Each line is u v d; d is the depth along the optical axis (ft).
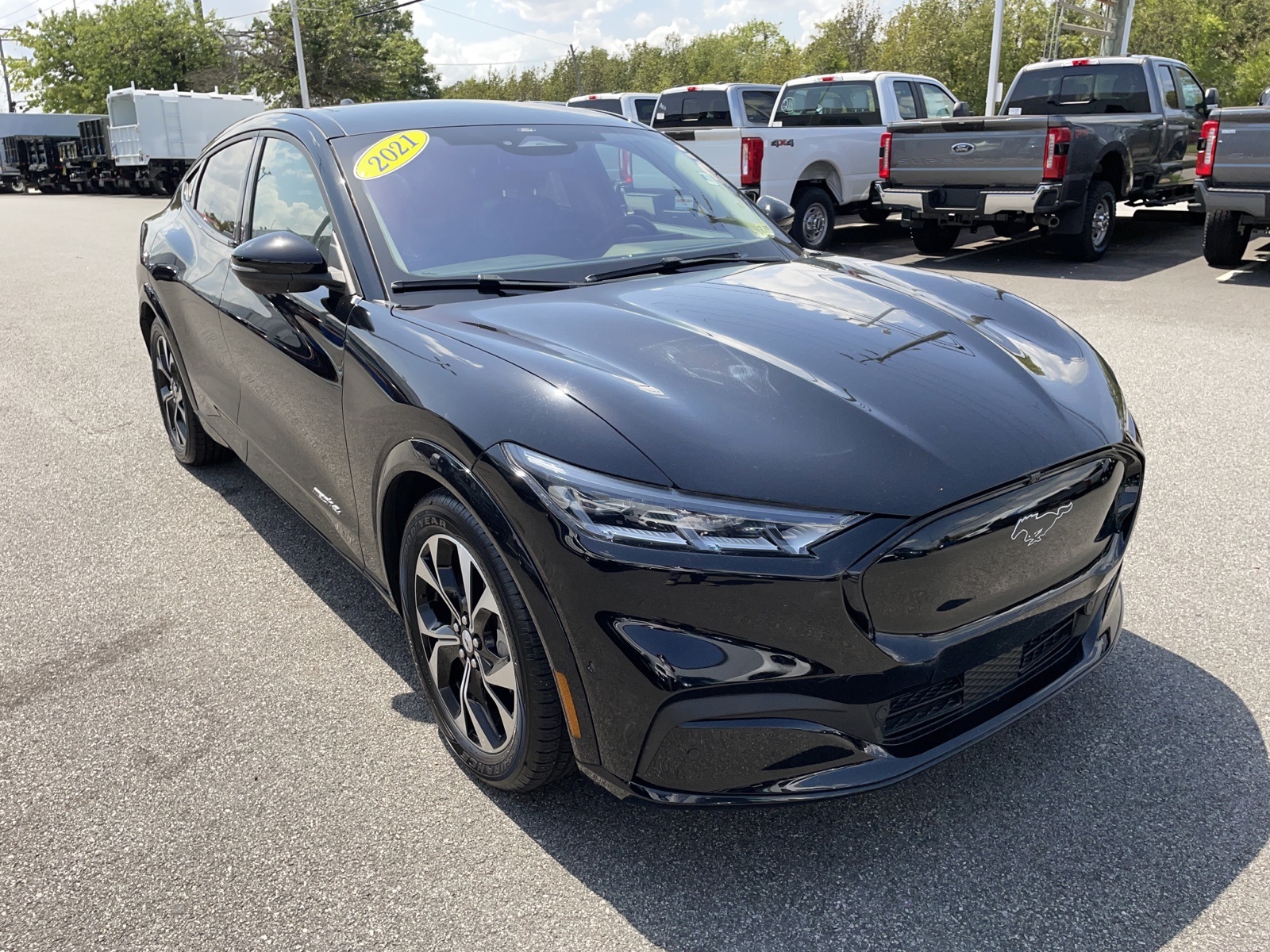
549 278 9.52
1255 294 26.94
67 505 14.78
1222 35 139.33
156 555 12.97
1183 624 10.21
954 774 8.12
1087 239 32.83
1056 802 7.73
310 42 154.61
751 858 7.30
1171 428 16.17
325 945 6.68
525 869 7.29
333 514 10.02
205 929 6.85
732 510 6.28
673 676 6.30
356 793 8.21
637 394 6.98
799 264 10.57
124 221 67.36
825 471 6.49
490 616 7.58
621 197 11.01
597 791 8.13
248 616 11.29
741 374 7.35
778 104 42.78
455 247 9.65
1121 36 69.00
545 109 12.34
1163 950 6.34
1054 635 7.73
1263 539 12.10
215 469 16.17
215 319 12.09
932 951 6.42
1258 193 28.40
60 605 11.69
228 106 105.81
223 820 7.94
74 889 7.27
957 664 6.77
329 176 10.05
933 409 7.15
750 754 6.46
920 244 36.81
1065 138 29.84
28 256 47.03
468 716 8.12
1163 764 8.11
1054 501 7.09
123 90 99.66
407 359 8.07
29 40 188.34
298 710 9.45
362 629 10.96
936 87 43.09
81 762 8.76
